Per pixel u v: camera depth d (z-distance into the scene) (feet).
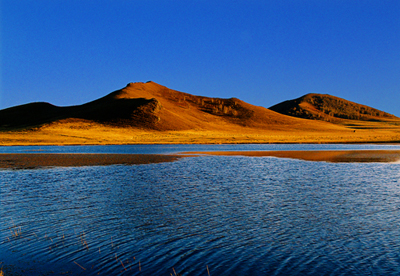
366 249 32.42
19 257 31.01
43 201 53.11
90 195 57.62
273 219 42.63
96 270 28.19
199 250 32.37
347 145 239.09
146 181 72.38
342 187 64.54
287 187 64.80
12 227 39.88
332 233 37.06
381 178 75.97
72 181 72.43
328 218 42.88
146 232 37.76
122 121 455.63
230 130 539.29
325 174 82.84
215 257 30.68
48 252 32.14
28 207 49.29
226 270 28.02
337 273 27.40
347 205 49.75
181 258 30.50
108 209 48.01
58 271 28.02
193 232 37.70
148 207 49.03
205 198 55.06
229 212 46.09
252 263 29.35
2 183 69.82
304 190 61.62
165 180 73.72
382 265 28.84
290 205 49.93
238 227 39.40
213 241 34.78
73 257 30.94
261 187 64.95
